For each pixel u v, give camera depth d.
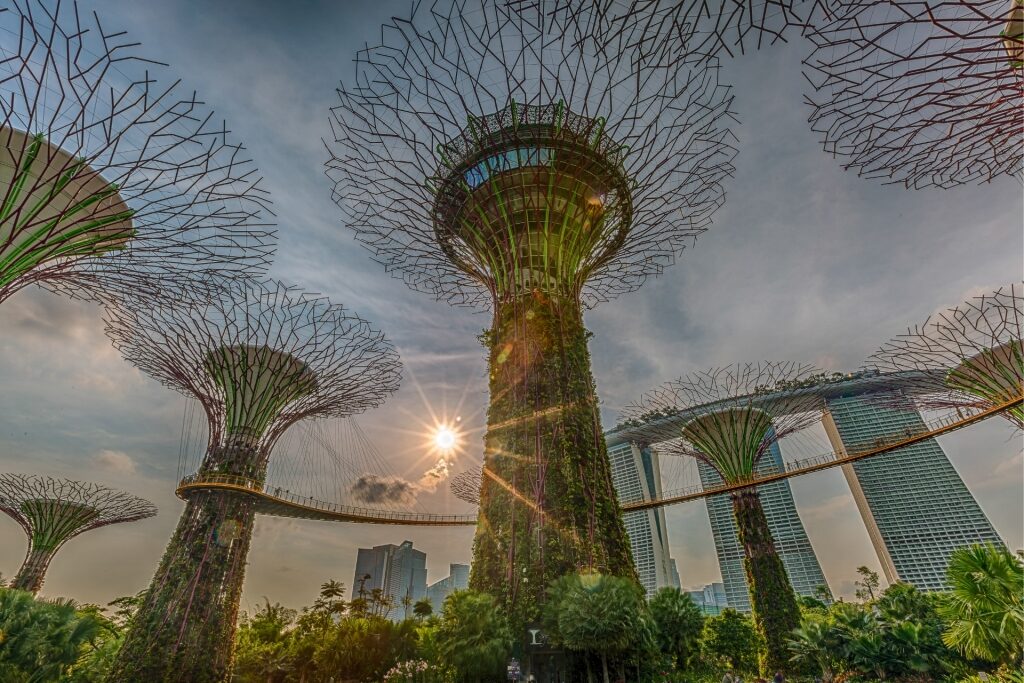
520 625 14.18
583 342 19.48
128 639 22.17
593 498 16.25
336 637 26.56
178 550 24.22
